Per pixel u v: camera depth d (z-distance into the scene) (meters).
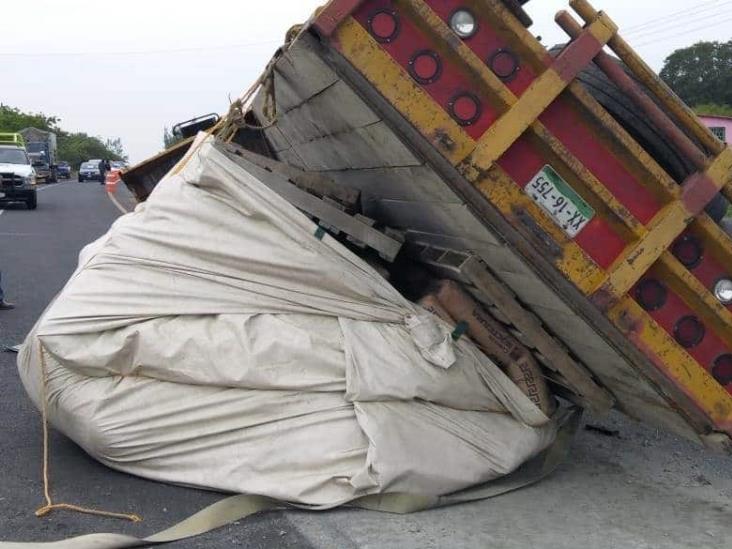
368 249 4.82
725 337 3.71
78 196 34.84
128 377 4.28
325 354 4.14
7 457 4.59
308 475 4.01
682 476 4.91
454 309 4.49
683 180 3.67
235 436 4.11
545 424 4.63
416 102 3.46
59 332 4.28
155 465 4.23
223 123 5.21
